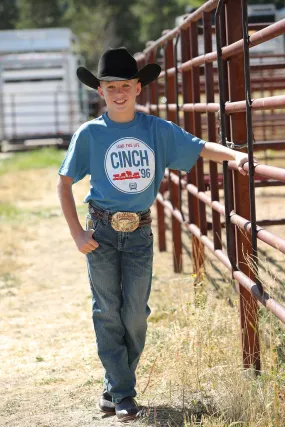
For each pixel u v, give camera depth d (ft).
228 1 41.65
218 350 42.50
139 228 36.37
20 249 89.81
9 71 234.38
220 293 56.65
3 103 230.07
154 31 501.56
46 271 78.28
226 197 42.55
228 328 46.11
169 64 69.87
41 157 200.54
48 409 39.50
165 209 84.99
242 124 41.93
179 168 37.58
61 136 232.53
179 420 35.99
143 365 44.27
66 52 234.99
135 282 36.45
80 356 49.65
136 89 36.45
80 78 37.29
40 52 234.99
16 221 110.52
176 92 62.34
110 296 36.99
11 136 235.20
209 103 49.34
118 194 35.81
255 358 41.19
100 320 37.45
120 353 37.40
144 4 507.71
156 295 61.77
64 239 95.71
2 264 80.53
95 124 36.19
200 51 110.93
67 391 42.37
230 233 42.75
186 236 91.86
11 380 45.62
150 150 36.22
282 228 84.94
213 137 50.21
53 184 153.17
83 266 80.07
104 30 495.82
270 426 32.94
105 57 35.63
